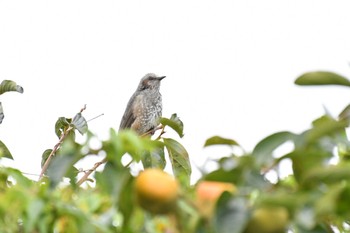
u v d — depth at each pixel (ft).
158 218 13.94
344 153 14.66
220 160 13.15
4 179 17.37
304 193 11.13
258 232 11.48
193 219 12.30
